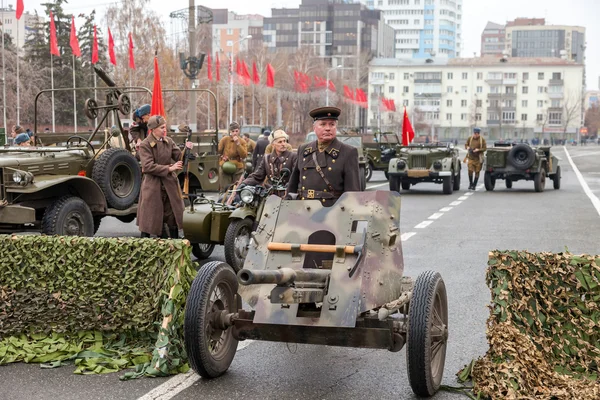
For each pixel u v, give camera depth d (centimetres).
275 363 645
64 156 1148
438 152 2453
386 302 580
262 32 17800
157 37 5875
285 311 564
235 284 607
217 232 1007
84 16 6950
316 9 17212
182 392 566
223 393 566
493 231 1473
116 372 608
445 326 586
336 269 573
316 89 8994
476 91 15612
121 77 5706
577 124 15475
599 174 3556
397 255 618
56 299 662
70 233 1098
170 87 5975
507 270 578
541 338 575
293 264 588
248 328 575
